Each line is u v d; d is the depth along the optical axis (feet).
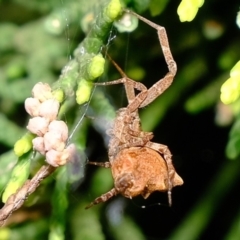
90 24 0.25
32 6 0.29
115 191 0.23
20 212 0.28
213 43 0.29
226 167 0.29
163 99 0.28
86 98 0.23
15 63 0.29
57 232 0.25
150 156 0.23
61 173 0.25
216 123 0.29
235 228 0.28
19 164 0.23
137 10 0.25
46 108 0.22
